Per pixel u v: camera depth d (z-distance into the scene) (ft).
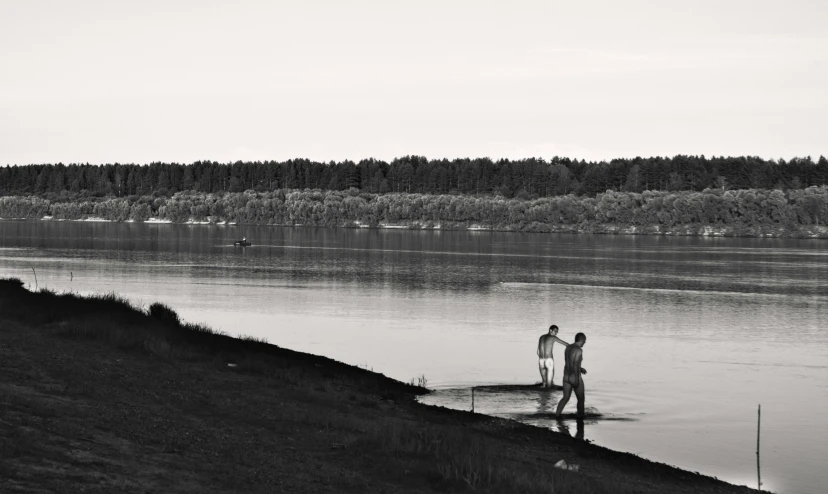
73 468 47.29
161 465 51.42
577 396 94.27
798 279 325.62
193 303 216.54
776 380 120.67
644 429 90.33
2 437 50.39
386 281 295.69
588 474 67.72
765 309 222.28
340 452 61.98
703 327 183.42
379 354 137.80
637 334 170.81
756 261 443.32
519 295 250.57
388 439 66.08
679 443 85.20
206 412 70.28
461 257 453.17
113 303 145.59
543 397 103.24
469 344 150.41
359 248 541.34
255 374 93.71
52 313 119.65
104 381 75.61
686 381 118.83
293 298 232.73
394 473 56.95
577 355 93.61
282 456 58.80
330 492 51.16
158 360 93.15
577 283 297.12
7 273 307.99
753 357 142.41
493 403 99.09
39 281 275.80
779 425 93.35
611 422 92.43
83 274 308.81
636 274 344.90
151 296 232.53
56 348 90.63
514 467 62.18
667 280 315.78
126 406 66.95
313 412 75.10
